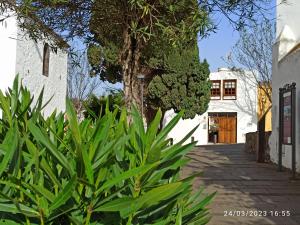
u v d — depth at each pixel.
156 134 2.82
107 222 2.61
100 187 2.45
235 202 8.93
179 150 2.83
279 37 15.35
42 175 2.62
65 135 3.16
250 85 36.81
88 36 5.84
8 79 15.84
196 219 3.12
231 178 12.26
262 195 9.74
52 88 20.34
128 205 2.45
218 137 37.41
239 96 37.16
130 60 5.23
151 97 25.31
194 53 25.50
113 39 5.88
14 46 15.81
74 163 2.52
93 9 5.01
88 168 2.39
